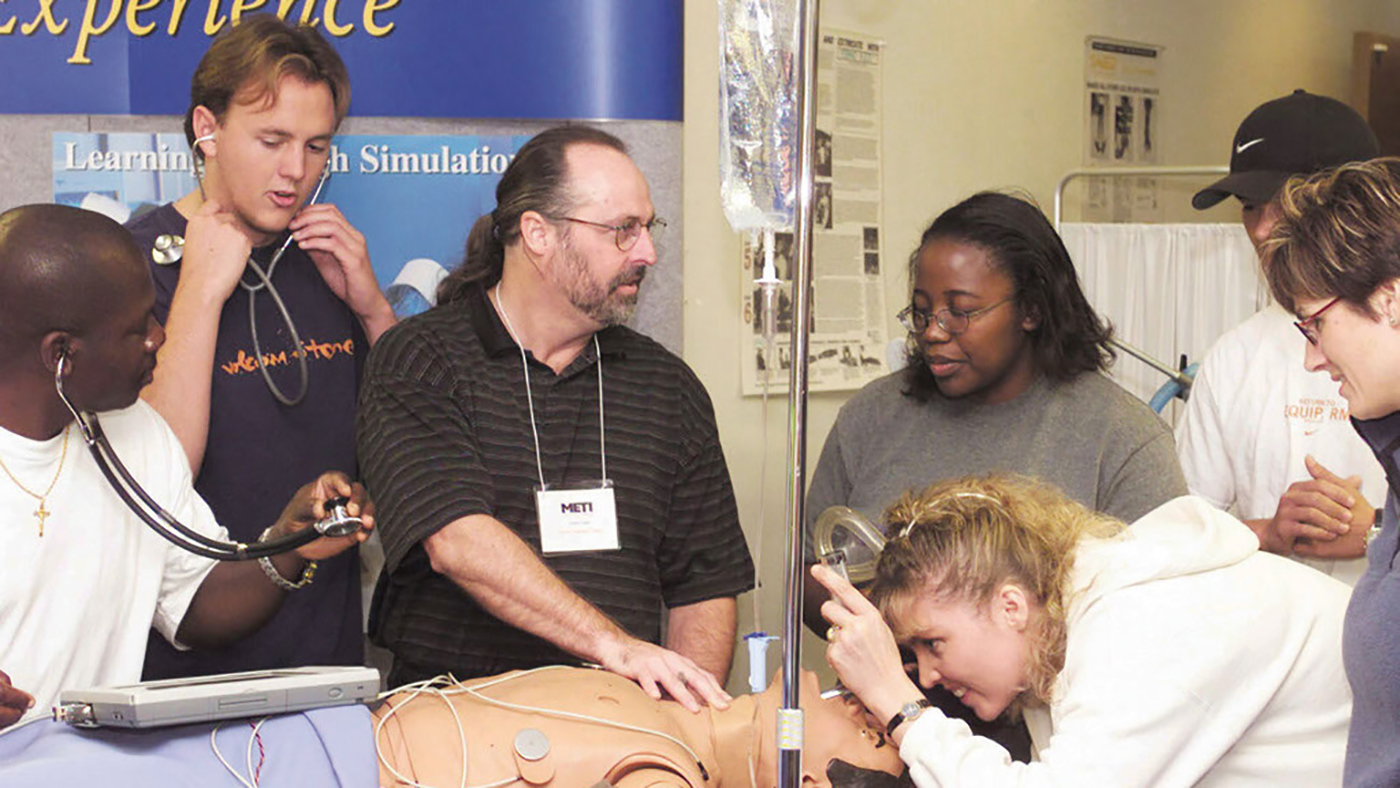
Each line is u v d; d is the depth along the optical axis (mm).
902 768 1515
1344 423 2232
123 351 1493
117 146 2316
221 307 2137
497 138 2434
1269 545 2195
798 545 1337
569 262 1970
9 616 1497
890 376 2311
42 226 1463
